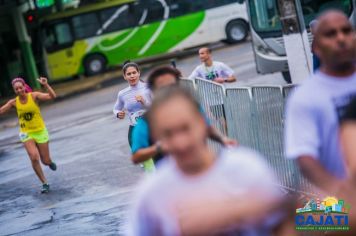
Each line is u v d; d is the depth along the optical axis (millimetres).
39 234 13156
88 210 14383
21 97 17016
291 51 18938
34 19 50906
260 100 12219
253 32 28234
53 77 53562
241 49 49438
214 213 4090
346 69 5355
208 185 4137
